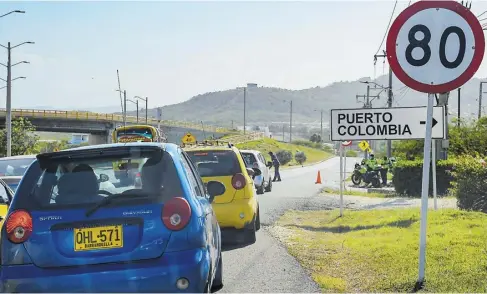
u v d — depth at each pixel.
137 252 5.67
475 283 7.29
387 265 8.67
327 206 20.08
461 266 7.98
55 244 5.67
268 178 29.25
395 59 7.07
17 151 60.28
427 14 7.02
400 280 7.69
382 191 28.45
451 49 6.98
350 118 13.88
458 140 30.48
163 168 6.02
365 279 8.21
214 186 8.11
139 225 5.71
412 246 9.62
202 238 5.86
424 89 7.03
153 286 5.62
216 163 11.68
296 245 11.44
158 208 5.77
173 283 5.64
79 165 6.08
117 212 5.73
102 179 6.33
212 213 7.18
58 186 5.95
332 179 44.84
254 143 113.88
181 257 5.70
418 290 7.27
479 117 33.25
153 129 37.56
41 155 6.02
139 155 6.11
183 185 5.97
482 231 10.53
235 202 11.49
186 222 5.78
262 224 14.97
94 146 6.35
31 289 5.60
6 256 5.70
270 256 10.38
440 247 9.29
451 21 6.98
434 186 15.23
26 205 5.81
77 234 5.68
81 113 83.38
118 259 5.65
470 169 14.75
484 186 14.07
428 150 7.25
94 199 5.86
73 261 5.63
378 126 13.82
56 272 5.63
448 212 13.28
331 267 9.22
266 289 8.00
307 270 9.12
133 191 5.86
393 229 12.04
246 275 8.90
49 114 79.88
